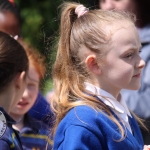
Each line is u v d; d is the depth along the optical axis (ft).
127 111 21.67
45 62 29.35
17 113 26.76
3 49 20.79
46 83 30.40
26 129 26.68
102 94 20.53
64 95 20.99
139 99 28.35
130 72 20.24
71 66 21.25
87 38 20.76
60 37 21.99
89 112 19.83
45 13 56.13
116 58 20.22
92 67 20.62
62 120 20.44
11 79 20.75
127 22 20.83
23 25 55.01
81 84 20.83
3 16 30.55
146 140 27.99
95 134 19.48
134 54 20.48
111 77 20.35
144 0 31.24
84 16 21.56
